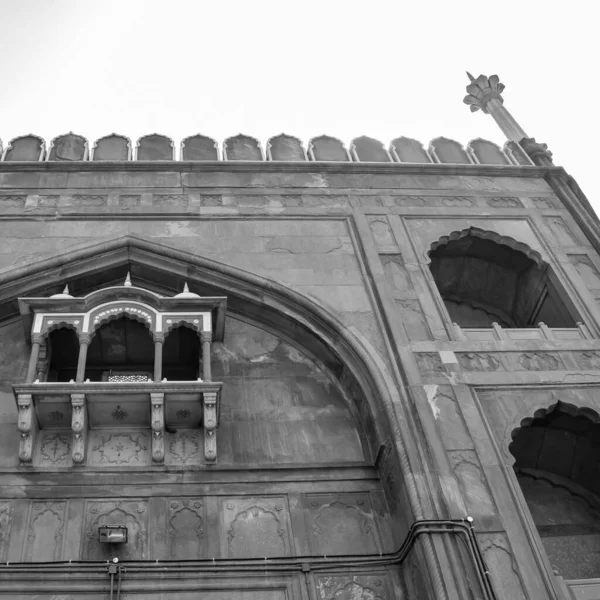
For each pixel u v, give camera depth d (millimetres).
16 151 11719
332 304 9562
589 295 10188
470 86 14773
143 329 9367
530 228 11141
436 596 6719
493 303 11844
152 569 7316
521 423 8312
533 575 6910
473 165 11992
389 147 12648
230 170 11461
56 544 7488
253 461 8414
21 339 9477
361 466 8523
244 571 7430
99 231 10305
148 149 12023
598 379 8844
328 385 9391
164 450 8297
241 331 9898
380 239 10531
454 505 7363
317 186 11375
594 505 9469
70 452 8164
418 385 8477
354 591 7457
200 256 10008
